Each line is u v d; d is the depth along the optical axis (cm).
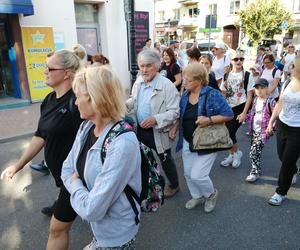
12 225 314
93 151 153
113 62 1109
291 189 376
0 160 509
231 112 290
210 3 3497
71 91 237
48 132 239
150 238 287
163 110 313
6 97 962
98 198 145
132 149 150
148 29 1086
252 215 321
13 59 905
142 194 174
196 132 296
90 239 287
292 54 962
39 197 373
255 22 2855
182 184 396
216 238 285
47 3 900
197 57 463
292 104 308
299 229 296
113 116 153
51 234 204
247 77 431
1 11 742
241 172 432
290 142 315
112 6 1066
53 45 911
